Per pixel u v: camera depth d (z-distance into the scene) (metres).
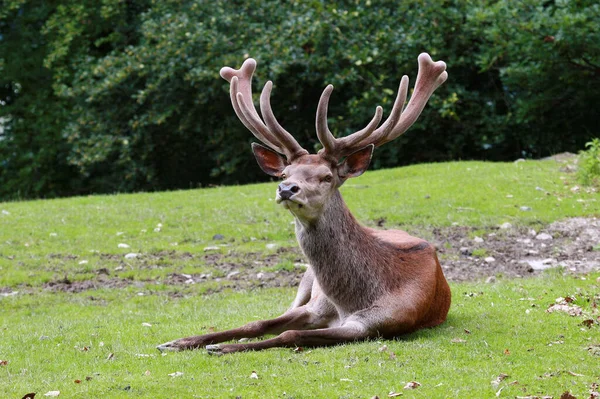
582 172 17.16
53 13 28.53
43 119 28.14
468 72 24.84
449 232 14.50
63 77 26.61
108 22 27.84
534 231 14.23
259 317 9.79
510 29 21.33
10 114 28.98
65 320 10.31
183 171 27.56
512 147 25.77
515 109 24.17
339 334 7.94
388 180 18.89
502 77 23.30
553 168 18.77
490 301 9.91
